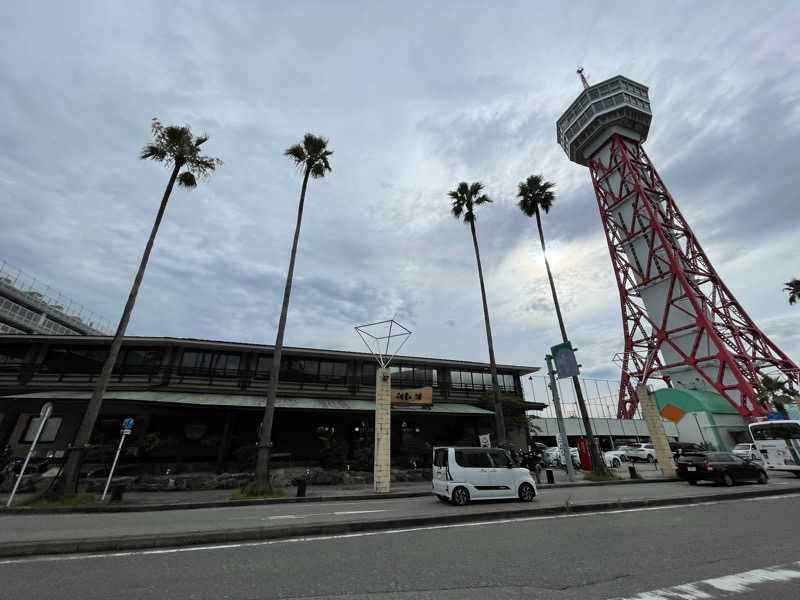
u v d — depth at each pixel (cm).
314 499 1372
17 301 4597
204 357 2445
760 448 2070
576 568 515
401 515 924
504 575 488
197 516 1013
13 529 832
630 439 4284
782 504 1088
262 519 930
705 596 409
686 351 5206
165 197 1680
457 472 1184
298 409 2245
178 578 483
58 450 2119
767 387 5197
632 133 6384
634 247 5972
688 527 784
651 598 406
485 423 3033
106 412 2248
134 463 2058
